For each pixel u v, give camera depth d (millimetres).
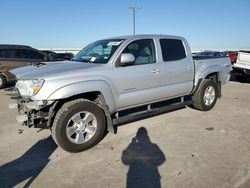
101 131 4480
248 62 12055
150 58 5266
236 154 4059
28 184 3318
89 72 4316
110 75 4531
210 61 6691
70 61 5180
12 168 3746
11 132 5242
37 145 4566
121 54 4742
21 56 11055
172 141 4637
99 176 3492
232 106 7184
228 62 7242
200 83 6328
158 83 5359
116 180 3383
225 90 10070
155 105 5988
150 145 4480
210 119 5930
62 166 3789
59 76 4031
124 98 4809
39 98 3951
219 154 4066
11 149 4406
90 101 4359
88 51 5430
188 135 4922
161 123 5648
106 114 4535
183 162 3826
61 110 4098
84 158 4043
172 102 6277
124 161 3912
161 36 5594
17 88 4398
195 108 6754
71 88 4055
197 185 3215
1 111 6957
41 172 3623
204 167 3656
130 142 4625
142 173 3543
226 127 5359
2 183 3346
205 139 4707
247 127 5348
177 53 5840
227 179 3332
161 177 3430
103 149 4359
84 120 4289
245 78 12852
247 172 3492
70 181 3379
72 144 4156
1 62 10594
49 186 3270
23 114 4406
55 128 4062
